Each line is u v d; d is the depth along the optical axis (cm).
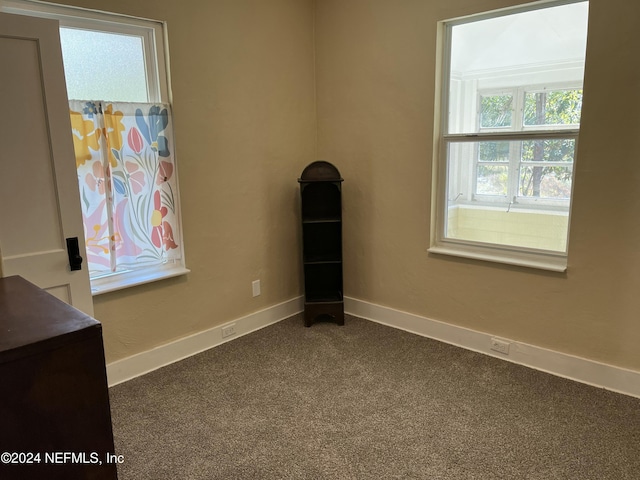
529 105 283
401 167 341
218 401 264
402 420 243
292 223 384
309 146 388
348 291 395
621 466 205
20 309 135
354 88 358
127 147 275
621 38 238
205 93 309
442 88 317
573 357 279
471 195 317
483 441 224
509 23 283
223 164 327
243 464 212
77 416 119
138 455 218
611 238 256
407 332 355
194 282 320
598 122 251
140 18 272
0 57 204
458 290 325
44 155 222
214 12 307
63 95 224
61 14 245
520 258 298
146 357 298
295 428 238
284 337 349
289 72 362
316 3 371
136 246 289
